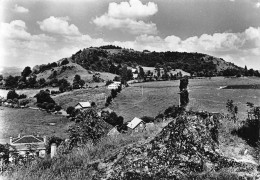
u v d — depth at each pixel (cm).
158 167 776
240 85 12344
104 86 14888
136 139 1041
